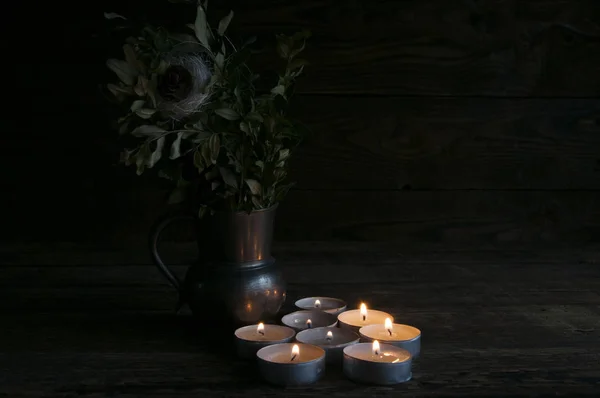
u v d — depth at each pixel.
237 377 0.75
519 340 0.82
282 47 0.83
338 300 0.87
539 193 1.18
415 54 1.15
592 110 1.18
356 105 1.15
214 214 0.80
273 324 0.84
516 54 1.16
